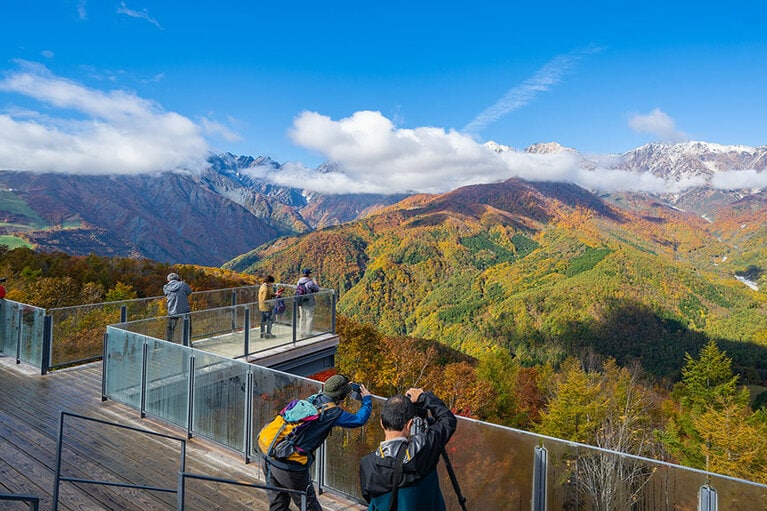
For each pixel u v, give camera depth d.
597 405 49.34
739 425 45.72
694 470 3.48
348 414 3.87
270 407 5.84
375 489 2.55
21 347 10.36
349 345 48.44
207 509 4.84
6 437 6.39
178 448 6.38
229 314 10.48
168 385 7.18
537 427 53.97
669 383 108.19
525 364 143.50
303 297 11.92
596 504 3.80
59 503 4.76
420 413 2.88
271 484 3.83
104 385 8.27
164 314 11.99
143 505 4.80
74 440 6.43
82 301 28.45
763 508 3.23
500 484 4.23
